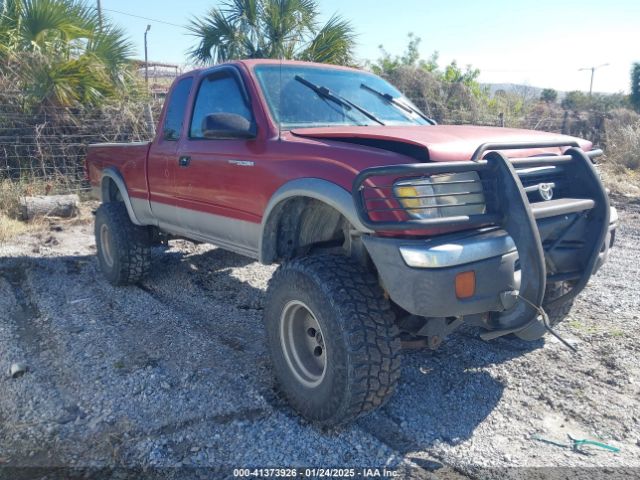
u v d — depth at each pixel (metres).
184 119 4.38
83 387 3.41
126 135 11.03
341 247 3.49
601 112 17.30
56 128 10.34
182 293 5.27
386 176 2.67
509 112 17.97
